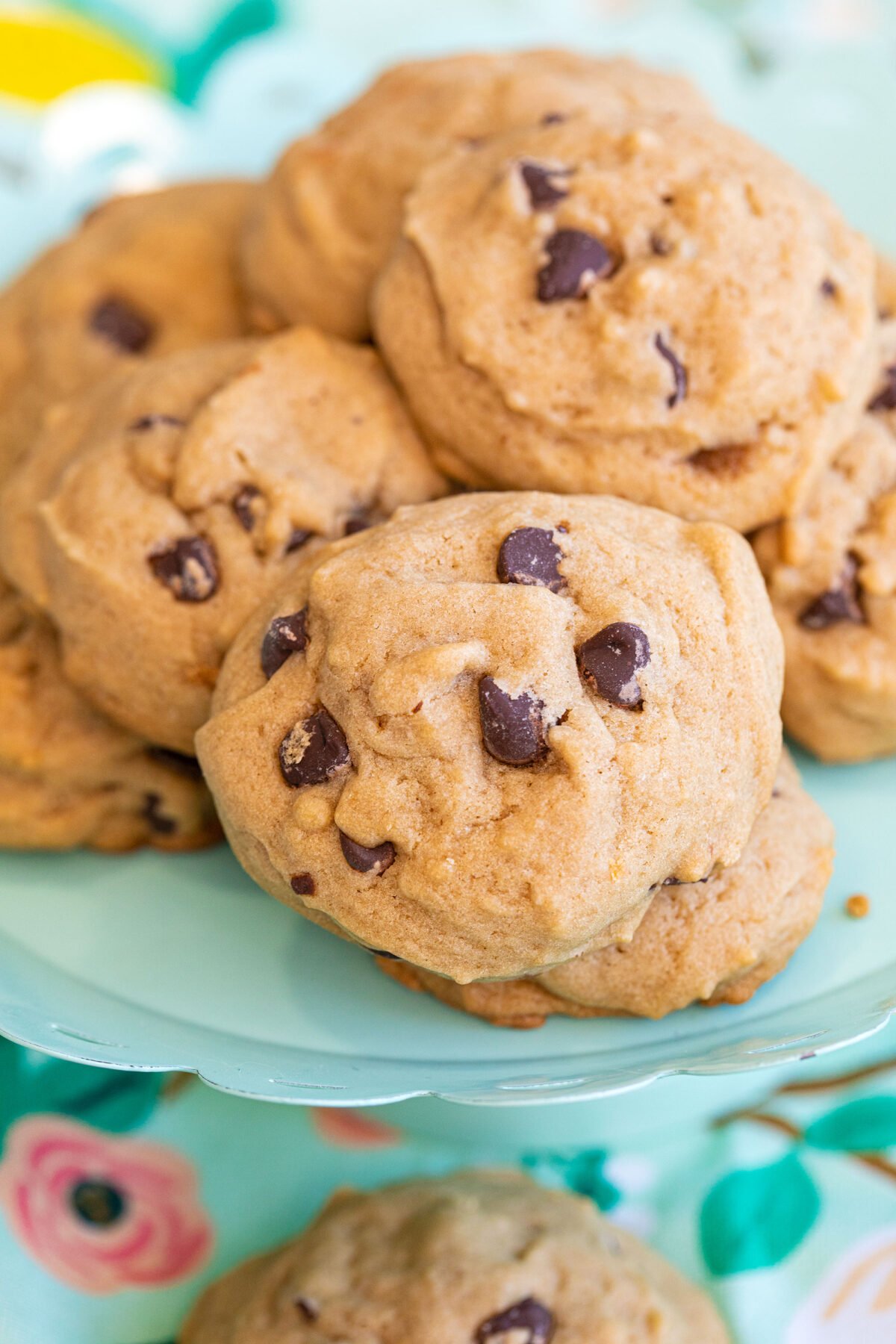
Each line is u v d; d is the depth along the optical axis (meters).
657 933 0.36
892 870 0.38
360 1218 0.37
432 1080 0.35
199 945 0.38
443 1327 0.35
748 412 0.37
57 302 0.43
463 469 0.38
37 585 0.38
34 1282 0.37
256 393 0.38
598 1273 0.36
